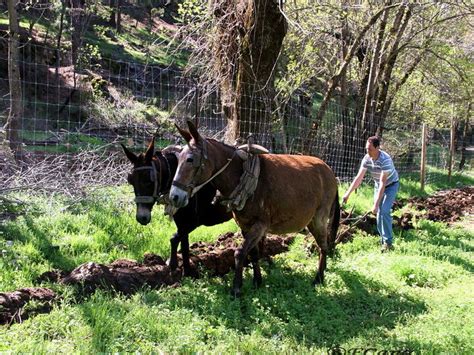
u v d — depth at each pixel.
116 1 39.66
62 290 5.39
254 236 5.92
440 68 19.55
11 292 5.11
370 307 6.14
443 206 13.69
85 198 9.02
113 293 5.56
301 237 8.77
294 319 5.43
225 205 5.80
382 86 18.27
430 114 22.58
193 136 5.50
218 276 6.88
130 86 27.20
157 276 6.08
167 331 4.70
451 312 5.92
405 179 17.77
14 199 8.50
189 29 12.59
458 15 15.51
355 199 11.91
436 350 4.76
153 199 6.05
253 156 5.93
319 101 24.48
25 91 24.41
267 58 10.74
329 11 14.37
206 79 12.45
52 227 7.48
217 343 4.70
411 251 8.66
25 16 31.14
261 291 6.21
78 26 29.27
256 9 10.40
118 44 34.31
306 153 13.37
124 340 4.45
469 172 26.58
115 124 20.72
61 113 23.23
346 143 16.08
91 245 7.00
